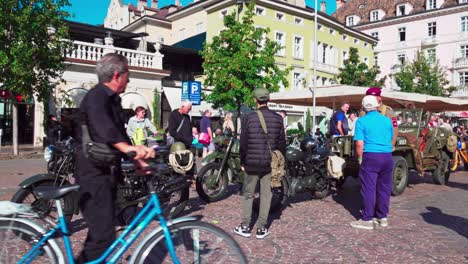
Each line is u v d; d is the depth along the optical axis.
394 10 57.44
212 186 7.27
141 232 2.93
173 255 2.83
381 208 6.03
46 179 4.79
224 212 6.65
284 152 5.45
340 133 10.71
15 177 10.32
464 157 13.80
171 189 4.64
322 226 5.96
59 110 19.55
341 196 8.44
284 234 5.48
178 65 28.58
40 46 14.81
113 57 2.98
